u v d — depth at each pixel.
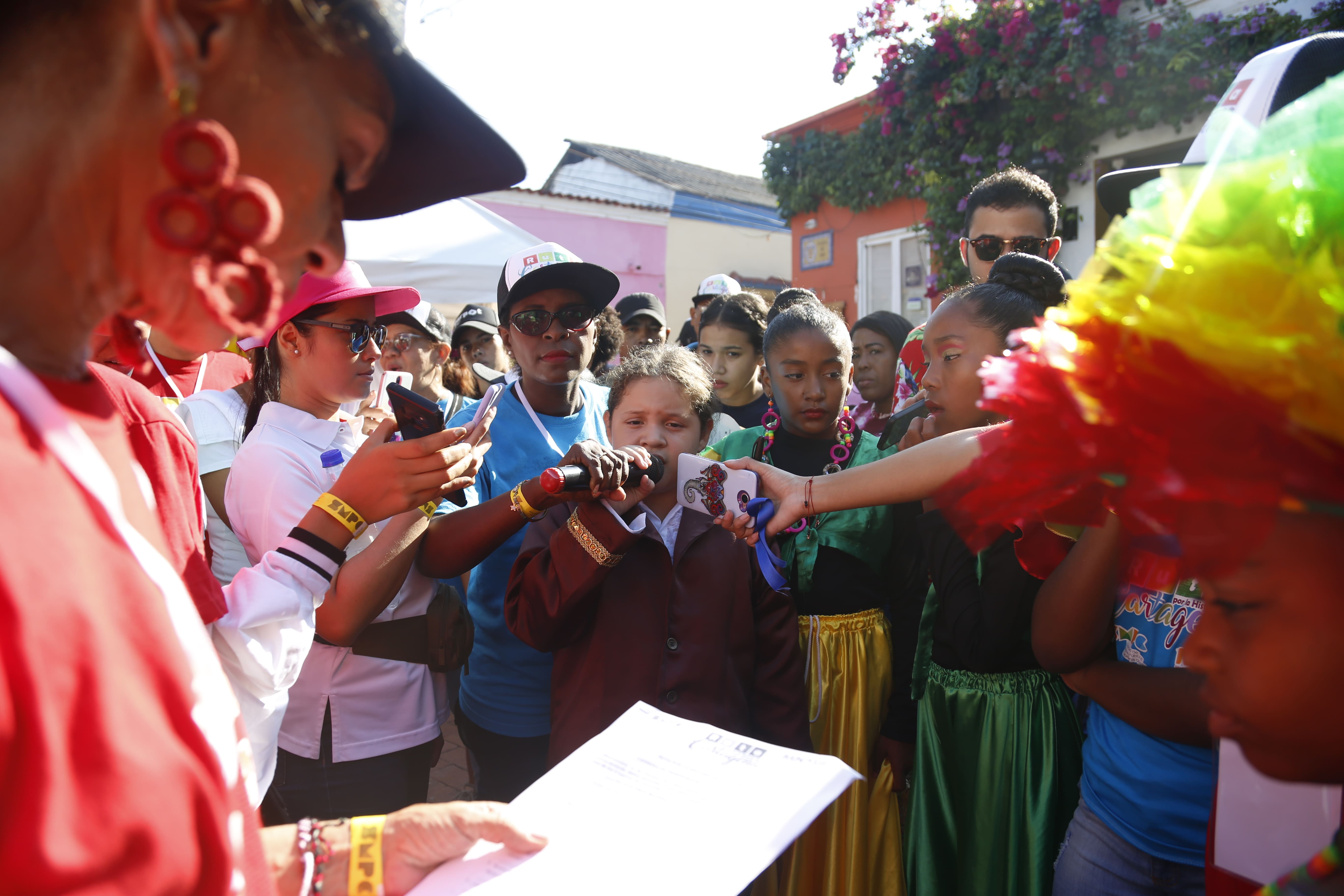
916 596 2.23
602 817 1.08
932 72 6.84
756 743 1.22
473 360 5.75
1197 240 0.63
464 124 0.79
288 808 1.92
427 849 1.02
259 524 1.80
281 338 1.97
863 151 8.08
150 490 0.72
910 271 8.10
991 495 0.81
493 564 2.30
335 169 0.64
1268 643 0.66
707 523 1.94
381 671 1.96
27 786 0.44
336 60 0.62
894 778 2.17
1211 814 1.11
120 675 0.49
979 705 1.84
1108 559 1.37
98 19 0.52
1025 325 1.79
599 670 1.85
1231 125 0.73
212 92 0.55
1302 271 0.58
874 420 2.91
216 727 0.60
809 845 2.02
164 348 2.78
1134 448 0.66
